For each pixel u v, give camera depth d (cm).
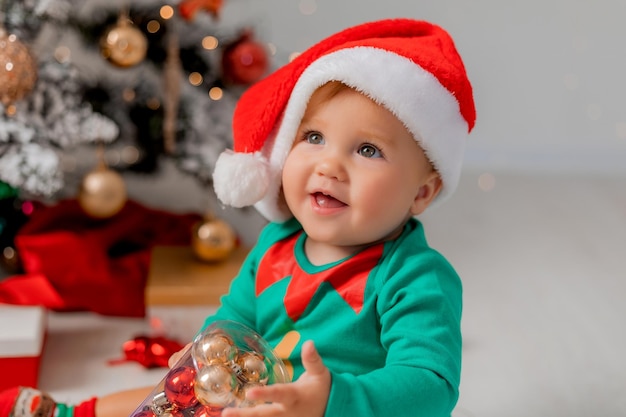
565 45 296
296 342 109
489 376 158
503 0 288
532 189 284
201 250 187
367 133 102
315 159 104
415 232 112
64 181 213
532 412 145
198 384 88
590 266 217
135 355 158
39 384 151
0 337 145
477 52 294
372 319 105
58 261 177
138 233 204
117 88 194
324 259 112
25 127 166
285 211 119
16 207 188
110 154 213
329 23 272
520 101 301
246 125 115
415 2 281
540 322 182
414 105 101
